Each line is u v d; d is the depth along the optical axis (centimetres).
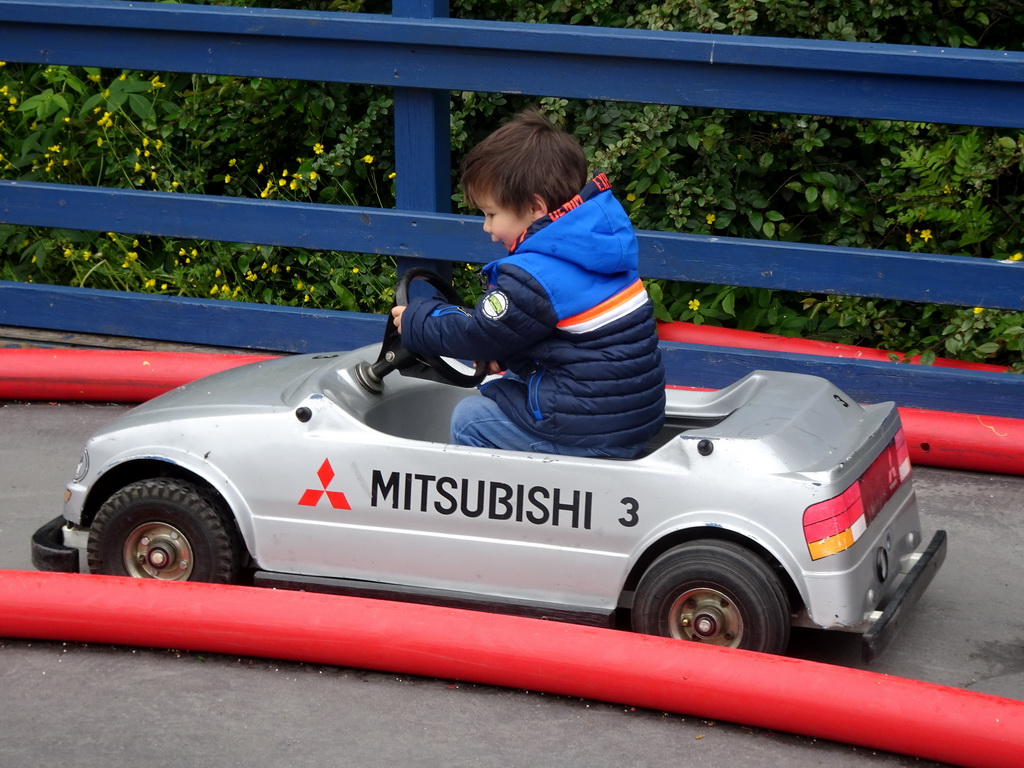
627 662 375
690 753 366
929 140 797
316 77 683
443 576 414
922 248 785
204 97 894
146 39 700
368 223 689
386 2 895
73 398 688
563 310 387
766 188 837
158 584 413
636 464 389
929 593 482
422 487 407
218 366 674
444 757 362
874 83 610
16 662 413
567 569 400
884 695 357
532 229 392
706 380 661
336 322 709
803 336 802
